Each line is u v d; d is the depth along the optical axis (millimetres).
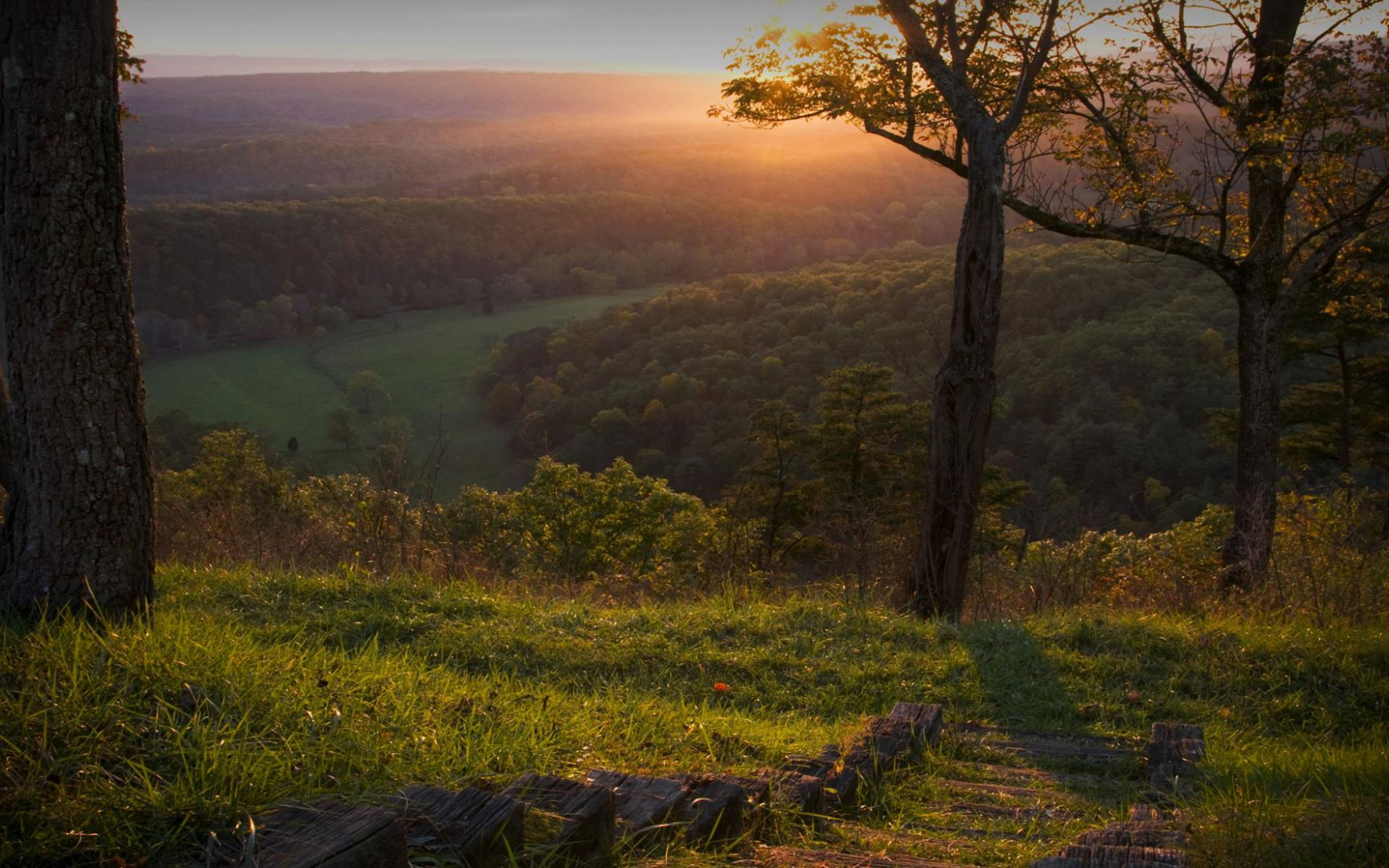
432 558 7812
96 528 3643
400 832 1811
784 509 22469
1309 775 3465
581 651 5453
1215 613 7102
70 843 1889
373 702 2961
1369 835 2314
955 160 10266
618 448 65688
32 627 3400
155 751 2299
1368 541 8461
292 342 117875
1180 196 10555
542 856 2000
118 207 3717
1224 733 4668
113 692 2615
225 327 116250
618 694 4727
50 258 3555
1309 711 5004
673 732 3684
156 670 2775
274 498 9977
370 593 6039
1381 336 21938
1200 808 2920
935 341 8125
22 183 3523
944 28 8906
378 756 2475
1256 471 11289
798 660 5559
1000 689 5242
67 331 3578
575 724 3303
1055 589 8094
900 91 10148
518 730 3000
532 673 5164
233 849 1878
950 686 5270
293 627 5172
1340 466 24078
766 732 4062
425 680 3508
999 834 3078
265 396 97375
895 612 7219
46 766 2188
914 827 3137
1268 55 10438
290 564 7250
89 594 3617
